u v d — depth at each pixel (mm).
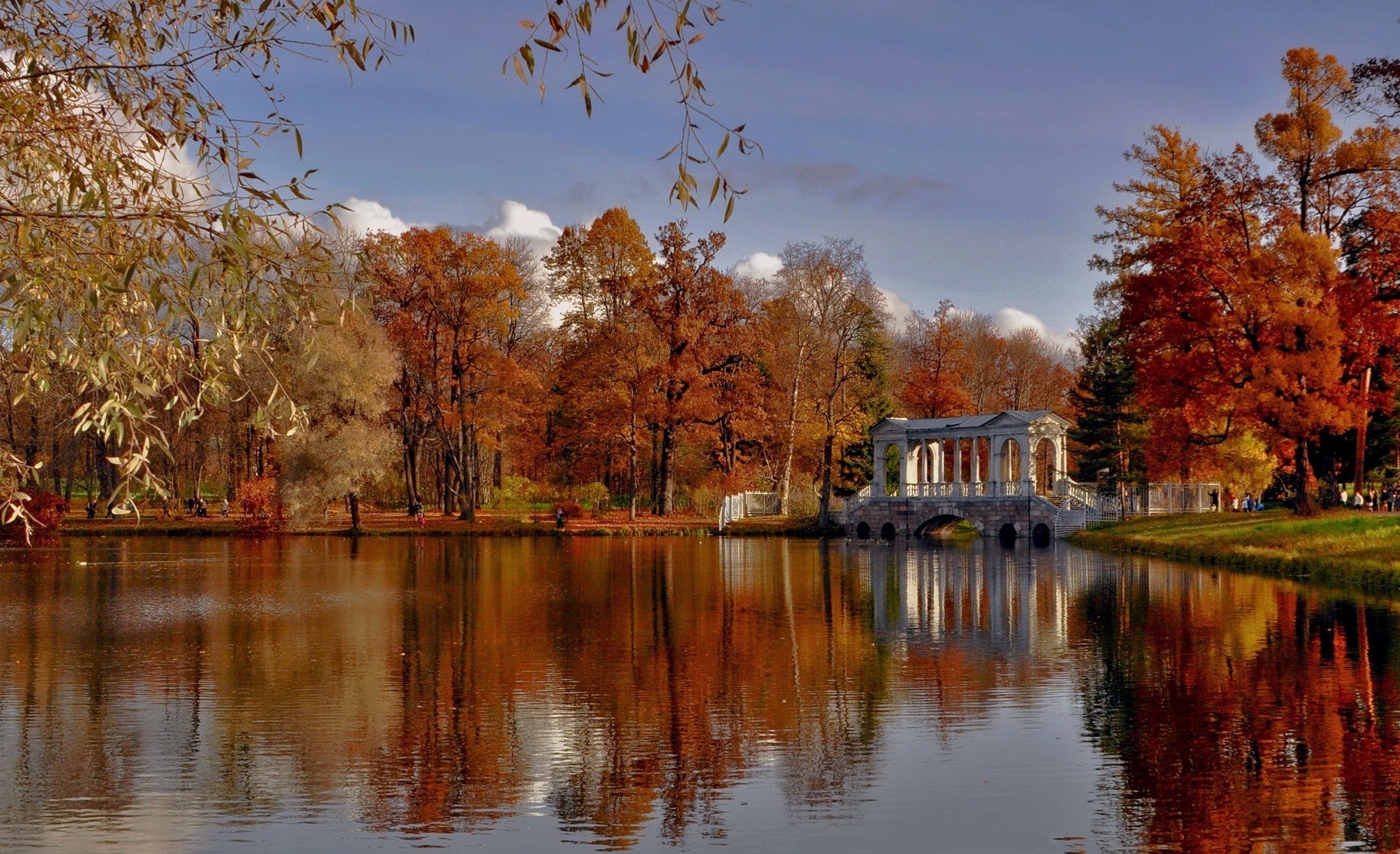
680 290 65812
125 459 9438
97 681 17859
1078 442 71062
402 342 63812
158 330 9992
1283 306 41469
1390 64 41375
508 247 75062
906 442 68438
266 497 59156
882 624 24672
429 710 15773
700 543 58281
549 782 12336
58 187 10164
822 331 66000
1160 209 52312
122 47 10328
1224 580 34156
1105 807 11344
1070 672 18484
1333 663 19000
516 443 81188
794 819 11062
